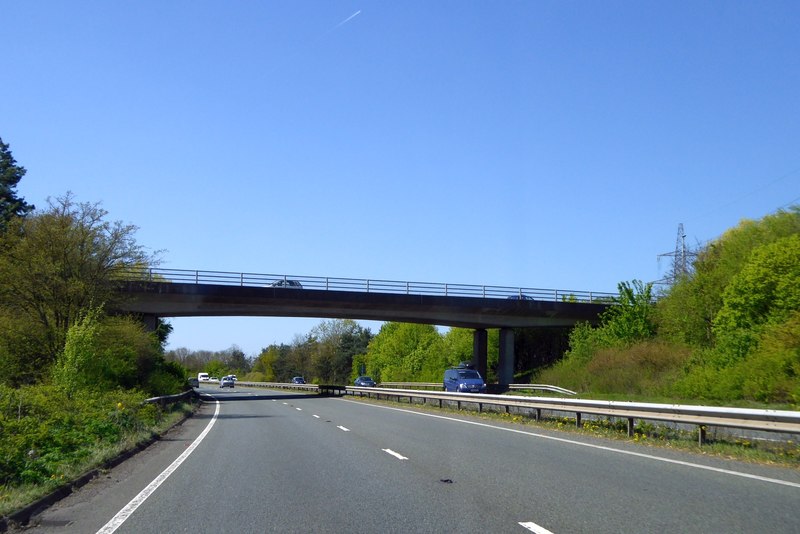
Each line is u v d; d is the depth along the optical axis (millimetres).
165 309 49188
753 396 29438
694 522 7961
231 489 10758
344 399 50188
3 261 32156
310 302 51031
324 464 13422
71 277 34094
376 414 29641
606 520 8125
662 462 12766
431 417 26953
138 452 16484
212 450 16484
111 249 35938
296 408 36656
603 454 14086
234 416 30188
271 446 17031
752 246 41312
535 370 70750
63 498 10422
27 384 31578
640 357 43219
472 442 16906
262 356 145125
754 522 7941
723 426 14008
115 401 22500
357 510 8969
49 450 13633
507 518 8336
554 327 62062
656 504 8984
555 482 10773
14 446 12445
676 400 31656
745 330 34469
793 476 11023
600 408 18688
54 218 34219
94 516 8992
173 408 31266
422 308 55188
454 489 10352
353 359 116812
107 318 35812
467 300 55344
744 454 13312
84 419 17875
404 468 12641
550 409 21594
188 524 8352
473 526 7977
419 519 8375
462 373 47469
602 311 58969
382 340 104312
